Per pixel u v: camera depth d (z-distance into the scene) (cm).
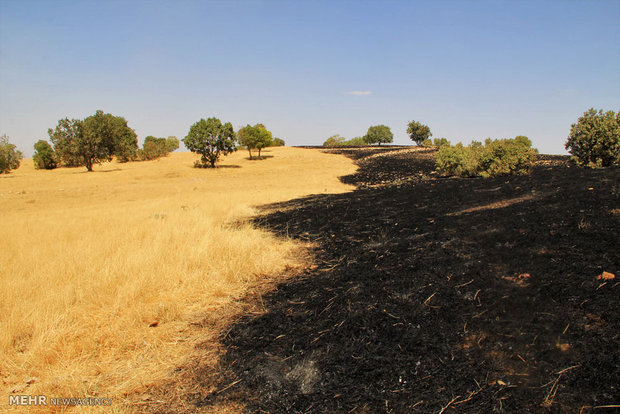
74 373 273
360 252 542
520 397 198
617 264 327
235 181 3097
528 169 1272
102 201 2202
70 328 337
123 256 559
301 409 214
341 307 355
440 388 217
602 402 183
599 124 1080
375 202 1046
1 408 232
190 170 4372
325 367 257
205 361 283
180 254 547
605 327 243
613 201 536
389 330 297
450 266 414
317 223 831
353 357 266
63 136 4741
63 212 1573
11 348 310
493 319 284
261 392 236
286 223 884
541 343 242
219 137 4619
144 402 235
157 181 3288
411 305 335
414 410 202
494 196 801
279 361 273
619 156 1046
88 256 580
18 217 1505
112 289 423
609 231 412
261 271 503
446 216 683
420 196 1021
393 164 3459
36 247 700
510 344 248
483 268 388
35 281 467
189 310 383
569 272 334
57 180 3706
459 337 269
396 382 230
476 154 1526
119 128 5875
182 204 1389
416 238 562
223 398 233
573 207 549
